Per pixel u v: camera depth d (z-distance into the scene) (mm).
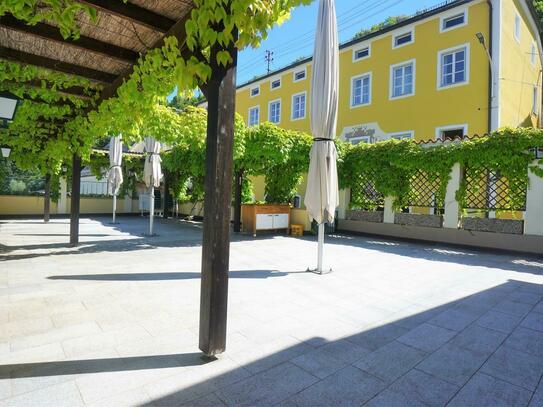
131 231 11078
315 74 5965
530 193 7730
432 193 9445
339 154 10930
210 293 2639
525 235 7754
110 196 17781
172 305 3832
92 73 4723
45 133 7340
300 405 2090
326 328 3322
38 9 3139
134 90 4273
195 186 15109
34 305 3766
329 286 4852
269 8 2576
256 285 4832
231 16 2451
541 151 7574
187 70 2668
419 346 2961
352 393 2234
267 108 20969
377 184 10492
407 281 5203
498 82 11758
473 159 8477
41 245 7852
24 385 2232
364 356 2758
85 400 2084
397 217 10039
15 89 5027
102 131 6074
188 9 3127
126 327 3211
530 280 5336
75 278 4941
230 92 2684
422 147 9547
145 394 2162
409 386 2334
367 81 15609
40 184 15867
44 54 4289
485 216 8906
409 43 14062
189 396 2150
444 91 13008
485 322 3545
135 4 3145
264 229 10828
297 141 10695
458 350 2895
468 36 12469
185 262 6191
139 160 18156
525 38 14562
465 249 8539
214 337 2668
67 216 16141
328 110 5887
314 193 5801
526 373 2535
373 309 3902
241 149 9609
